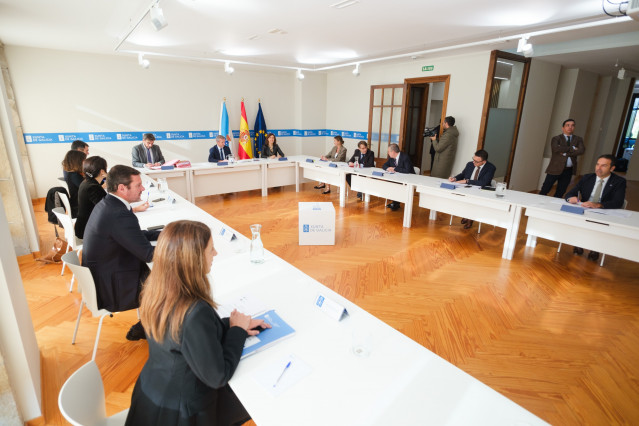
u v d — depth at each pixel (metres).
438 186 4.31
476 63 5.74
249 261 2.12
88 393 1.13
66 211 3.38
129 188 1.99
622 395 1.95
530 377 2.08
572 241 3.32
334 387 1.13
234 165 5.82
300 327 1.46
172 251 1.08
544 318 2.69
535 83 6.16
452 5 3.35
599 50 5.09
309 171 6.39
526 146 6.60
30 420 1.72
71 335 2.42
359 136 8.28
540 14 3.62
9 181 3.38
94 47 5.41
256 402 1.07
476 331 2.52
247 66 7.13
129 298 2.07
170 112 6.97
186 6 3.38
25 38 4.81
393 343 1.37
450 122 5.94
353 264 3.59
